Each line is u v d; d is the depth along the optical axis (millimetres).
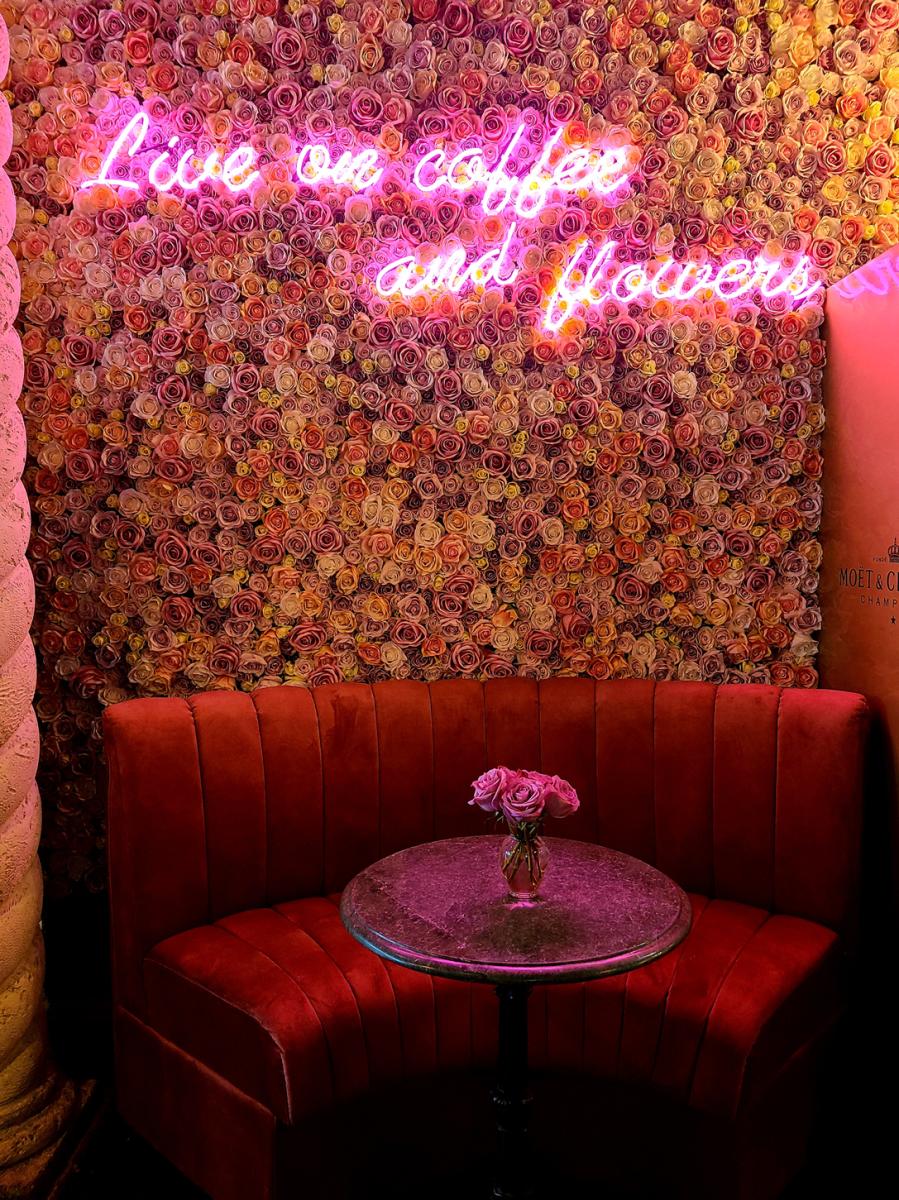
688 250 3070
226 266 2855
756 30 3047
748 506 3123
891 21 3033
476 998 2229
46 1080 2418
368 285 2969
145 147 2814
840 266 3104
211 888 2559
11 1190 2199
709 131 3053
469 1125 2307
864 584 2807
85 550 2811
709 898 2793
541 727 2912
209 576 2885
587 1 2996
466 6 2955
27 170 2732
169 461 2826
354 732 2801
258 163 2883
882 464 2693
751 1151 2123
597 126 3025
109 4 2758
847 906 2594
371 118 2934
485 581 3098
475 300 3021
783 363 3100
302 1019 2029
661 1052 2131
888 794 2689
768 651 3131
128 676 2834
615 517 3117
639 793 2854
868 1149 2469
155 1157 2426
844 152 3078
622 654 3131
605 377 3090
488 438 3055
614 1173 2250
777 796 2693
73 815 2838
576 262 3057
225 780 2588
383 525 3023
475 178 3008
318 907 2625
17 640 2248
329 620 3010
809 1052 2350
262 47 2871
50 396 2766
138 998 2430
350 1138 2164
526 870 1968
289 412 2916
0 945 2213
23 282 2742
